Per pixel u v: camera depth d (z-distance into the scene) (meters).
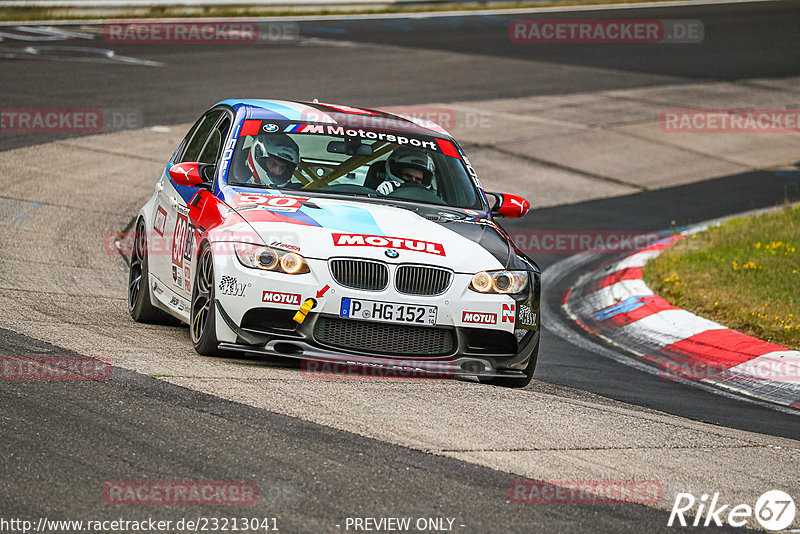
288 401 19.33
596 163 65.44
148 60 82.88
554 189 58.91
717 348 31.47
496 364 22.88
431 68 90.25
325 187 24.84
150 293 27.22
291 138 26.02
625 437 19.75
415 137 27.58
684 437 20.42
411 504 14.85
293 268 21.69
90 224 41.75
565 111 78.56
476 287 22.48
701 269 40.62
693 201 58.62
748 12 135.38
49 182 47.91
